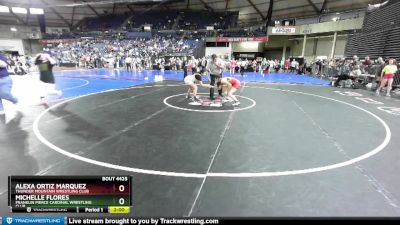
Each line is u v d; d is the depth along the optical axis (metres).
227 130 5.71
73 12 47.62
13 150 4.38
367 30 19.20
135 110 7.58
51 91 9.91
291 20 31.47
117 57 29.50
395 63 12.95
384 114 7.62
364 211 2.78
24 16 45.09
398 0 15.16
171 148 4.55
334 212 2.76
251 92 12.01
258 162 4.01
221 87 9.46
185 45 34.06
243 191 3.15
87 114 7.01
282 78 20.44
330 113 7.64
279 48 35.47
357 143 4.98
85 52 35.28
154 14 45.94
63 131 5.47
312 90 13.02
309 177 3.54
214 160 4.05
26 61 24.05
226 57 31.06
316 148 4.67
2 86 7.14
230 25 39.94
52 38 43.62
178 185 3.27
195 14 43.16
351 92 12.38
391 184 3.37
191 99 9.52
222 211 2.76
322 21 28.70
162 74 21.38
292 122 6.52
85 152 4.32
